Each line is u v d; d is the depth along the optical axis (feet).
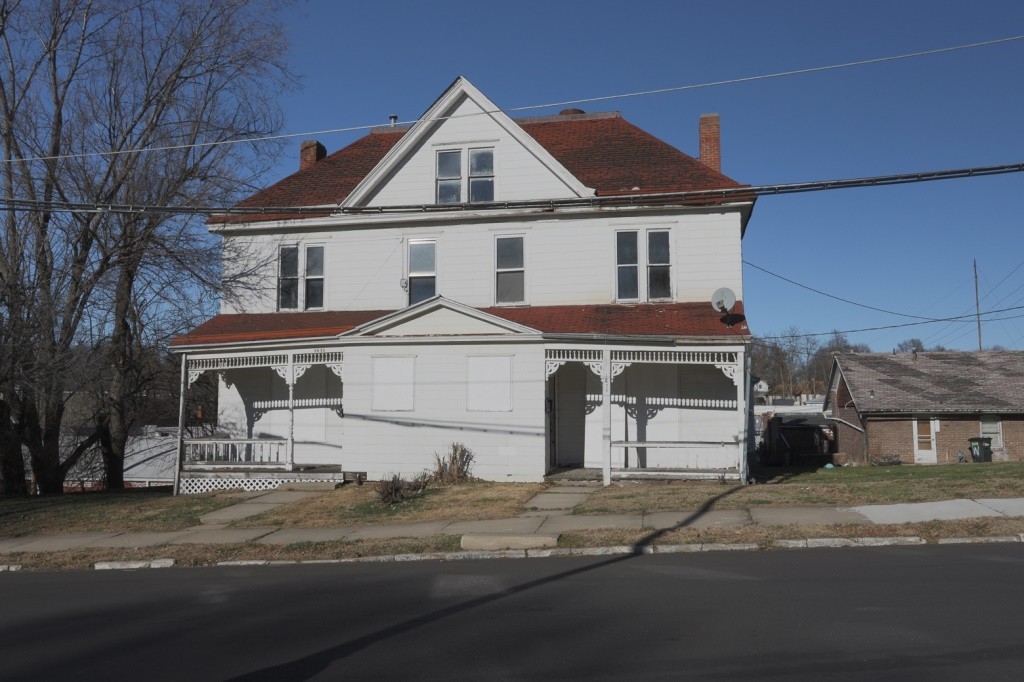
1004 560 33.81
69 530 53.83
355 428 64.64
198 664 23.57
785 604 27.53
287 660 23.57
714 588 30.48
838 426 129.08
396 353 64.34
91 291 73.31
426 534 45.21
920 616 25.36
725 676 20.52
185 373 68.90
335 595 32.45
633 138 77.25
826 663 21.22
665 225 68.23
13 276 67.41
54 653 25.34
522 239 70.59
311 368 71.87
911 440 113.09
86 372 70.74
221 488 66.80
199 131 76.23
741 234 70.18
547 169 69.77
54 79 72.74
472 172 71.31
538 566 37.01
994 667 20.48
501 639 24.77
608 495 54.95
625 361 60.80
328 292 73.67
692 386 65.87
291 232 74.79
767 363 276.62
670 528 43.09
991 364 125.70
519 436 62.03
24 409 74.13
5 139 70.69
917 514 43.73
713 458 64.34
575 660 22.36
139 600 33.27
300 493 62.64
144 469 118.32
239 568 40.78
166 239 73.56
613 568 35.60
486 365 62.90
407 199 72.33
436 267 71.82
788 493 52.42
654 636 24.36
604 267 68.85
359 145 84.89
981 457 102.83
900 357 131.54
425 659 23.06
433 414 63.46
